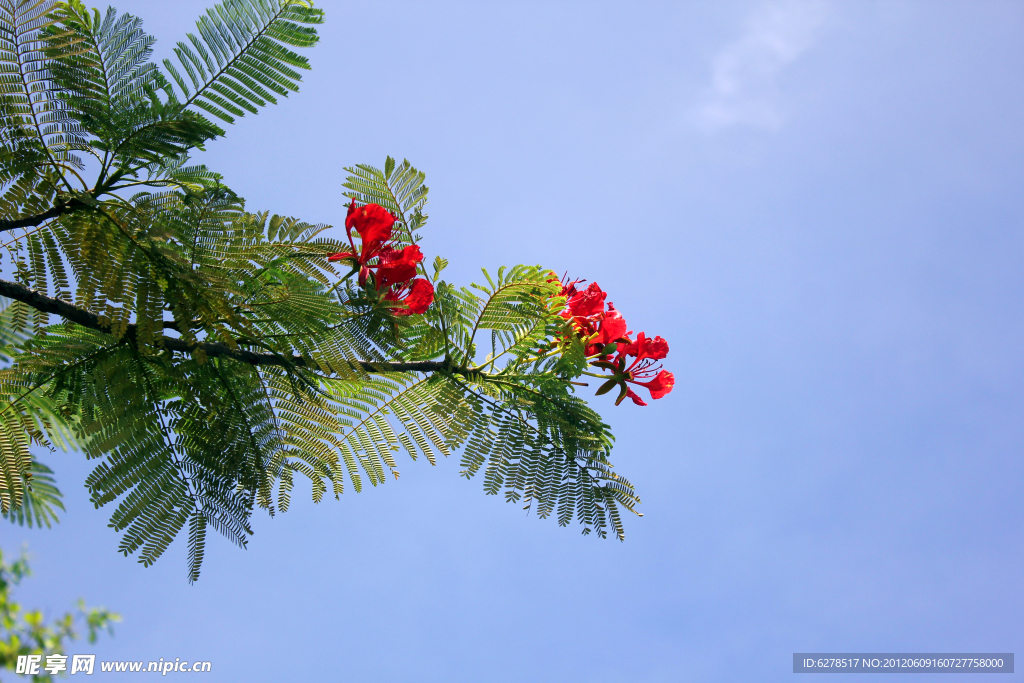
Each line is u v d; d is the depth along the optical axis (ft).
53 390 7.97
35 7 6.80
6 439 8.03
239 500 8.01
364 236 8.95
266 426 8.58
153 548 7.62
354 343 8.05
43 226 7.65
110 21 7.13
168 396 8.04
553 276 9.68
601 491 10.11
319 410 8.75
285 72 7.53
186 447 7.97
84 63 7.04
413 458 9.76
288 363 8.36
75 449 9.39
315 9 7.39
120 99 7.18
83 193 7.56
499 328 10.02
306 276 8.36
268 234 8.17
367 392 9.57
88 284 7.14
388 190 10.09
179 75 7.27
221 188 7.64
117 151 7.53
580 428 10.36
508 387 10.19
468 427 9.95
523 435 10.12
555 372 10.32
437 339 9.61
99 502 7.50
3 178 7.15
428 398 9.86
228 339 7.27
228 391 8.23
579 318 11.06
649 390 11.11
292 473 9.09
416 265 9.48
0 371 7.70
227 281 7.44
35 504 10.74
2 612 18.54
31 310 8.13
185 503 7.80
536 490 10.02
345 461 9.32
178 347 7.81
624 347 11.05
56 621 19.03
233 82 7.43
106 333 7.72
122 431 7.72
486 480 9.94
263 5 7.30
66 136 7.34
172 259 7.28
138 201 7.54
